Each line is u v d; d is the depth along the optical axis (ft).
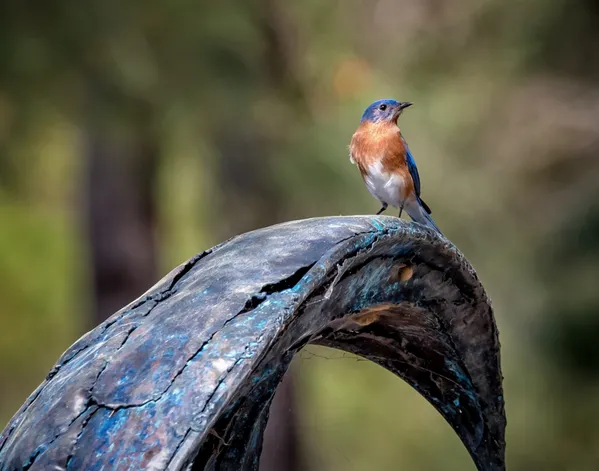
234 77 30.07
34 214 63.21
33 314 63.72
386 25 35.81
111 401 7.93
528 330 41.96
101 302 41.98
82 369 8.38
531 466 45.80
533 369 44.01
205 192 39.52
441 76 36.78
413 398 50.93
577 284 40.65
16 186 32.63
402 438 50.37
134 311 9.14
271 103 31.65
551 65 40.93
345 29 33.30
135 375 8.09
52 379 8.80
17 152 31.37
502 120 39.83
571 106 41.11
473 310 11.55
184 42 28.73
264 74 31.58
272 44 31.58
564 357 41.16
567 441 45.60
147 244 41.73
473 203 38.22
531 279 41.50
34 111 29.07
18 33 26.86
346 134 32.96
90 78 28.19
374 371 50.24
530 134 40.24
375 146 24.29
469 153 39.27
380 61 35.50
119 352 8.36
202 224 45.24
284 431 39.99
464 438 12.89
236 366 7.97
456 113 36.11
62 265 63.46
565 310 40.42
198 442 7.58
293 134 33.01
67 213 57.11
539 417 45.37
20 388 61.72
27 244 64.03
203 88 29.50
